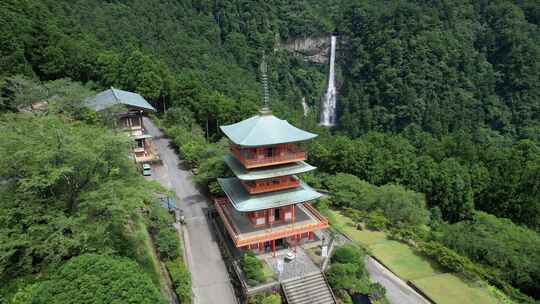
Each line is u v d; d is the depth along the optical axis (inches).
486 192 2596.0
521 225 2391.7
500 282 1678.2
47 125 1201.4
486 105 4909.0
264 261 1512.1
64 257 1058.7
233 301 1357.0
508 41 5103.3
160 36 5007.4
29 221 1011.3
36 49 3110.2
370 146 3024.1
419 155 3257.9
